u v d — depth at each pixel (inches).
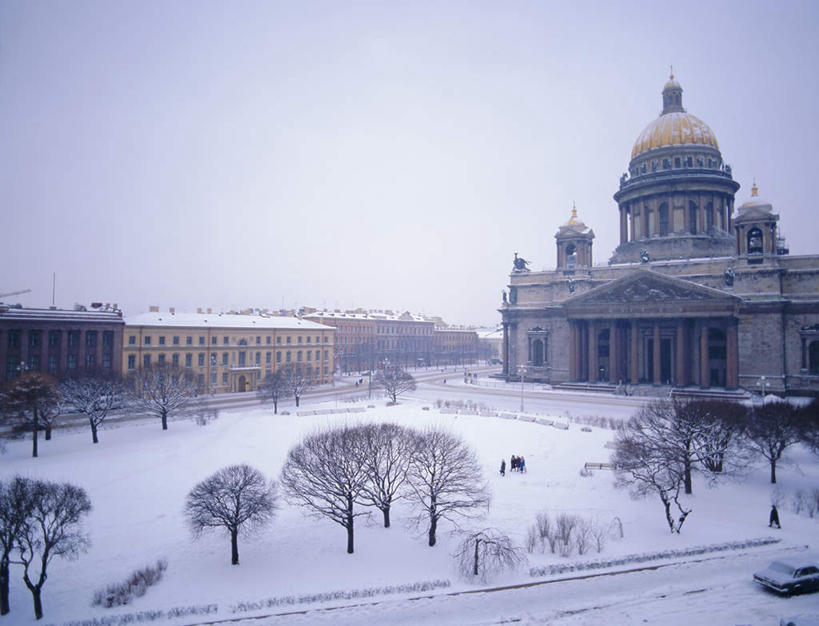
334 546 1283.2
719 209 4416.8
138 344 3754.9
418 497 1343.5
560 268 4581.7
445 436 1456.7
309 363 4864.7
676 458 1509.6
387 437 1439.5
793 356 3508.9
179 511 1529.3
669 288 3686.0
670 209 4367.6
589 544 1226.0
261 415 2888.8
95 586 1123.3
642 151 4635.8
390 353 7170.3
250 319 4603.8
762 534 1282.0
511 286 4923.7
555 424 2434.8
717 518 1395.2
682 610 932.6
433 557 1213.7
